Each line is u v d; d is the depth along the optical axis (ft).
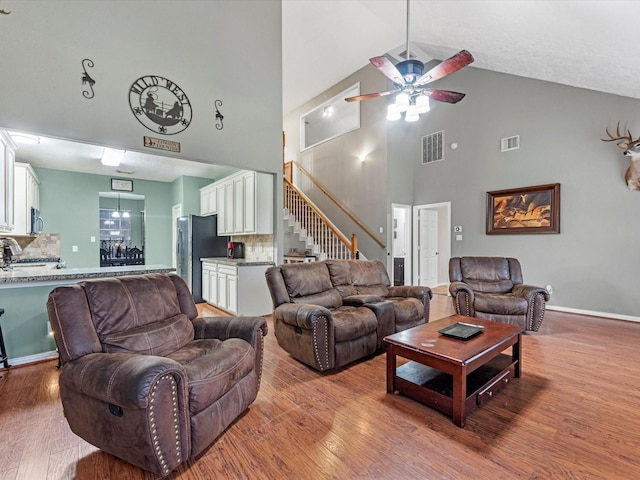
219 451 5.76
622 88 13.32
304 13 16.52
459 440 6.03
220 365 5.97
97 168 18.29
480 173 19.26
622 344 11.25
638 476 5.07
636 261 14.12
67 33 9.49
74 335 5.63
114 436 5.07
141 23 10.84
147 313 6.89
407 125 22.30
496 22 11.39
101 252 25.80
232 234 17.53
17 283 9.26
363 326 9.71
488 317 12.72
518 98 17.63
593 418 6.70
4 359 9.14
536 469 5.24
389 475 5.16
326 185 25.29
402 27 15.25
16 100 8.73
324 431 6.33
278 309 10.08
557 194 16.14
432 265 24.47
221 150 12.76
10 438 6.14
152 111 11.04
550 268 16.58
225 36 12.89
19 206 14.52
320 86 24.64
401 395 7.79
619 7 7.88
